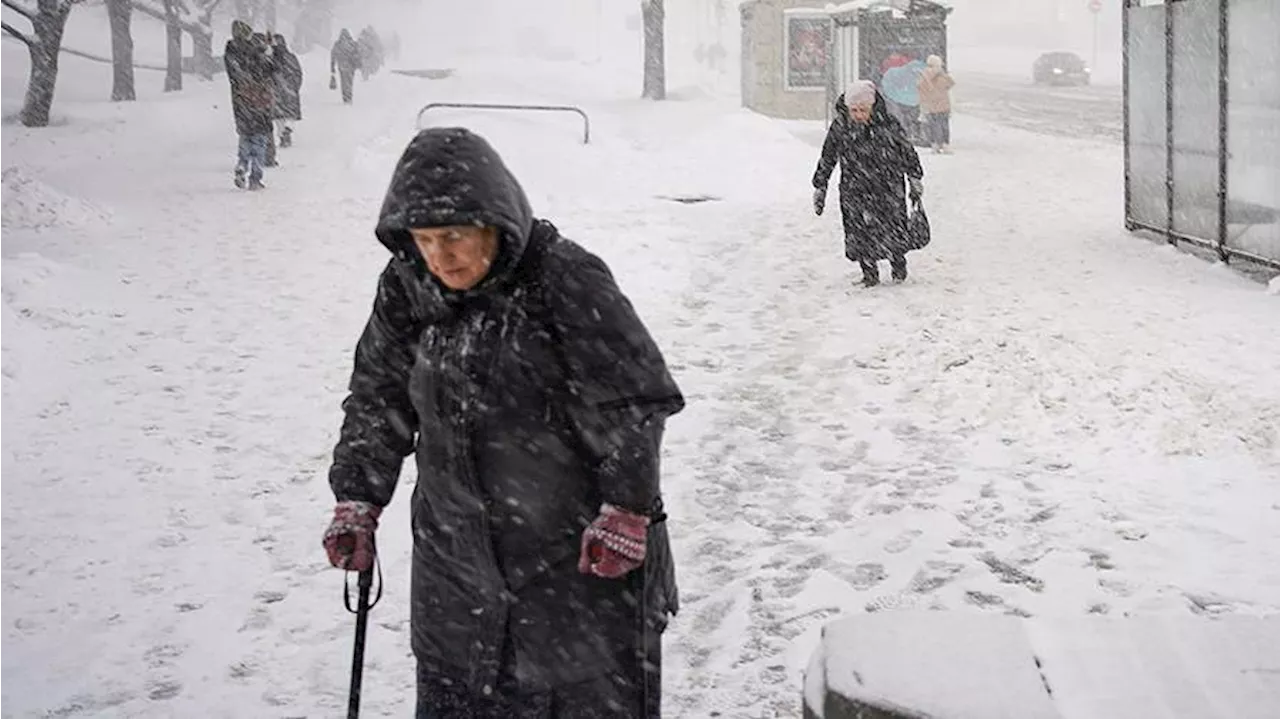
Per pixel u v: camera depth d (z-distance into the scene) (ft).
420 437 10.28
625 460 9.62
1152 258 42.01
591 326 9.68
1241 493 20.47
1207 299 34.73
